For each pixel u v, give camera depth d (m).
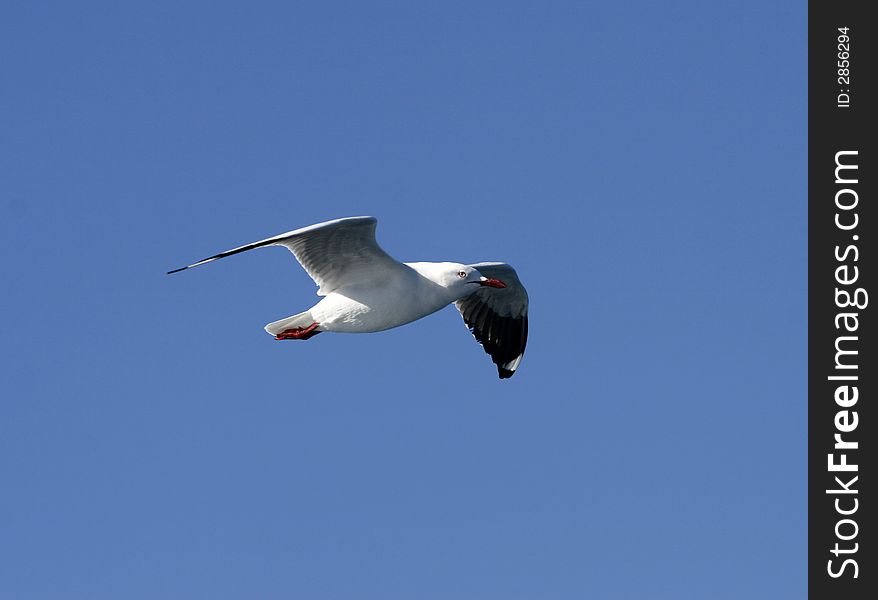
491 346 21.69
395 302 17.86
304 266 17.80
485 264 19.95
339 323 17.86
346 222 16.53
